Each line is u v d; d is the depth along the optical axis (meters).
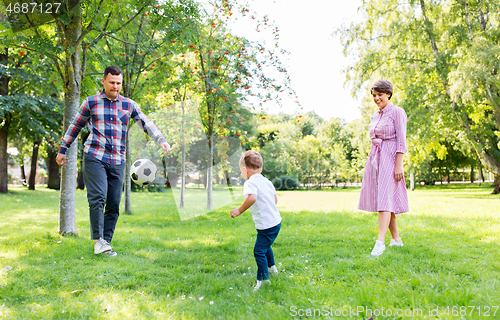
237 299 2.14
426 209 8.16
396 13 15.57
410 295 2.10
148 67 7.25
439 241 3.98
